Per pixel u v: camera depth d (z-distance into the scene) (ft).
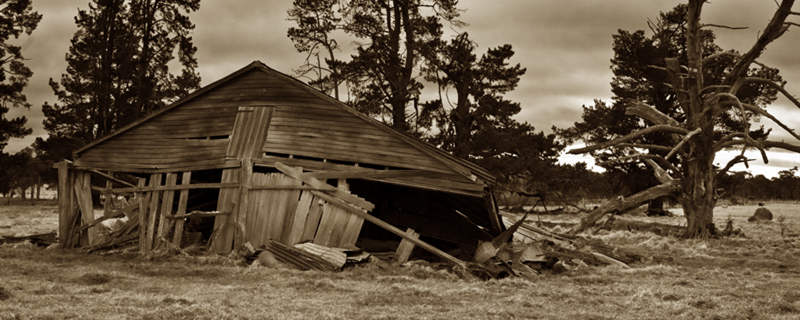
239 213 63.36
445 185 60.18
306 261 56.80
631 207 105.60
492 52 178.19
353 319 34.99
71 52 193.26
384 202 75.25
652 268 62.59
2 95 173.17
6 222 119.75
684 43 180.04
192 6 182.09
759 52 106.42
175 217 65.67
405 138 61.36
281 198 62.39
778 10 100.78
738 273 61.41
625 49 180.04
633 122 186.19
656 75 175.52
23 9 172.04
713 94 108.06
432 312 37.70
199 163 66.85
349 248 59.16
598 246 70.18
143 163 69.92
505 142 173.58
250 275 52.42
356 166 62.39
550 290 48.14
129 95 181.27
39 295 40.09
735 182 193.67
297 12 147.33
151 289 44.42
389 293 44.01
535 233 75.36
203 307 36.19
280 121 65.46
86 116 196.03
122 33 182.80
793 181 485.15
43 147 199.11
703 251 84.07
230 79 67.97
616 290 49.16
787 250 86.43
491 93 180.14
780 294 47.98
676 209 268.82
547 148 191.21
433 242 75.15
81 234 71.77
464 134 174.91
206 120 68.33
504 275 55.31
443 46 163.73
